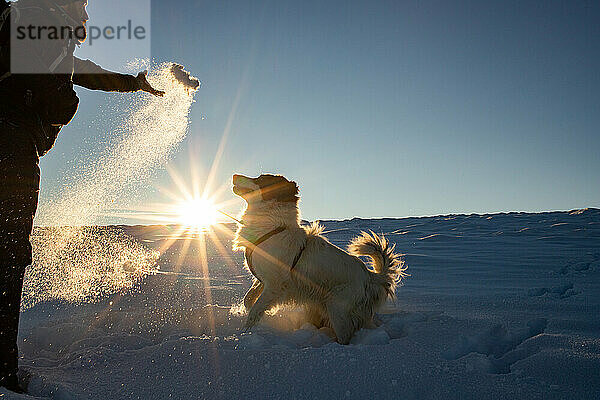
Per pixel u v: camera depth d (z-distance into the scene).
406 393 1.89
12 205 1.72
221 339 2.59
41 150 1.97
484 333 2.92
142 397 1.83
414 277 6.27
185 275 6.30
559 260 7.95
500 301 4.24
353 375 2.05
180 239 13.94
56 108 2.04
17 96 1.88
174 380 1.99
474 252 9.73
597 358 2.36
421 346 2.59
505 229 17.44
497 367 2.35
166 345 2.43
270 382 1.97
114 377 2.03
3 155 1.70
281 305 3.49
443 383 1.98
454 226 19.92
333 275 3.33
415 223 22.86
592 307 3.88
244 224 3.56
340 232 16.08
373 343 2.94
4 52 1.85
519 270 6.82
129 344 2.67
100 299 4.30
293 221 3.52
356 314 3.31
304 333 3.10
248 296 3.73
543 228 15.82
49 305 4.00
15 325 1.73
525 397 1.87
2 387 1.64
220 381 1.98
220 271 6.93
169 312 3.52
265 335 2.90
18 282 1.74
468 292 4.93
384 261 3.61
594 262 7.24
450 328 3.03
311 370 2.10
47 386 1.78
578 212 23.92
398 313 3.69
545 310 3.80
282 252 3.37
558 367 2.23
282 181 3.60
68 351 2.63
